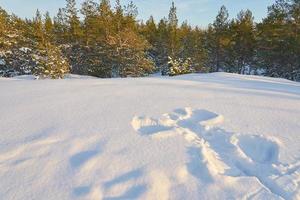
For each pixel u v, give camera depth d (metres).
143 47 26.22
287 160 3.00
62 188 2.40
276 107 5.03
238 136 3.59
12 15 29.86
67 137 3.36
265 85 8.27
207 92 6.34
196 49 30.05
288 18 22.97
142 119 4.07
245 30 26.72
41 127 3.68
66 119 4.02
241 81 9.17
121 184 2.48
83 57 29.44
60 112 4.37
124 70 26.02
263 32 24.67
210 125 3.95
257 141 3.47
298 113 4.65
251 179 2.63
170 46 30.48
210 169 2.75
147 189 2.42
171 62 18.48
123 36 25.67
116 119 4.05
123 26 28.75
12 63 27.25
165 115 4.31
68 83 7.52
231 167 2.90
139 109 4.59
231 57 29.12
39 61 21.75
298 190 2.49
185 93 6.11
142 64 25.86
